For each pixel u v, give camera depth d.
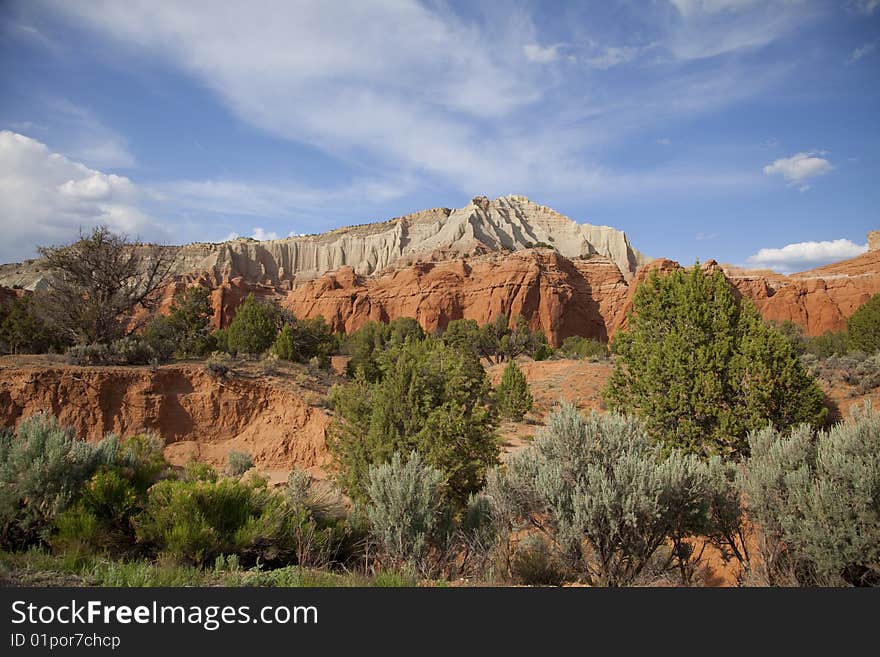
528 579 6.83
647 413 13.23
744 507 7.15
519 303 119.06
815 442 7.52
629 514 6.23
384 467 8.76
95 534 7.35
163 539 7.68
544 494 6.90
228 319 123.06
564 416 7.75
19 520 7.53
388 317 126.75
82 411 24.28
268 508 8.55
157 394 26.00
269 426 27.02
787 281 119.38
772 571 6.47
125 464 9.46
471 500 10.42
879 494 5.92
